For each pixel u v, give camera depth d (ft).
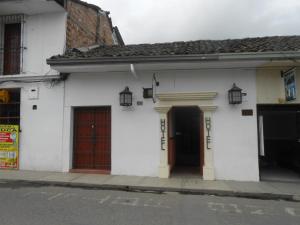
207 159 28.45
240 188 24.64
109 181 26.73
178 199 21.89
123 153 30.07
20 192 23.18
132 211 18.45
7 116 34.09
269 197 22.97
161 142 29.40
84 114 32.14
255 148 28.07
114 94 30.63
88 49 34.63
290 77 26.00
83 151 31.83
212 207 19.85
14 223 15.72
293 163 32.32
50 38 32.89
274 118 32.78
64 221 16.21
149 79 29.99
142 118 29.94
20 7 31.73
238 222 16.83
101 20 46.80
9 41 34.73
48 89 32.12
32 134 32.17
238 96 27.58
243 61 26.37
